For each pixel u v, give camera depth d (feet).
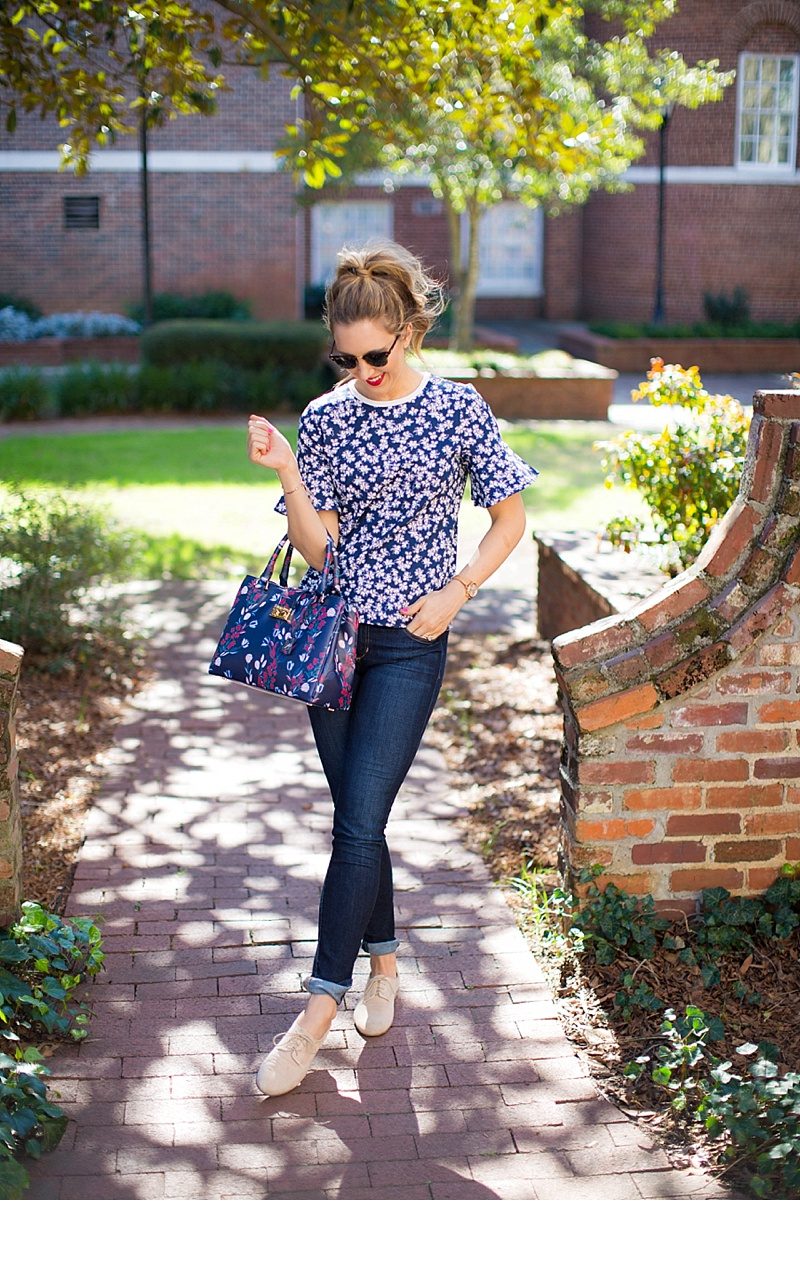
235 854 14.49
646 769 11.78
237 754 17.84
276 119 72.28
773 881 12.17
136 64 21.26
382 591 9.78
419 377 9.86
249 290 74.59
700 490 17.28
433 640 9.96
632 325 77.15
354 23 18.70
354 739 9.87
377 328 9.21
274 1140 9.52
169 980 11.75
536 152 20.25
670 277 81.92
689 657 11.51
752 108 78.89
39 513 23.91
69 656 21.20
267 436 9.49
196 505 35.27
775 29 77.36
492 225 90.68
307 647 9.54
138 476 39.37
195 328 55.47
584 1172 9.19
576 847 11.94
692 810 11.91
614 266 85.46
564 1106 9.98
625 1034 10.94
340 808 9.90
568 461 42.98
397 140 22.61
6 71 21.53
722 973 11.64
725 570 11.61
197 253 73.82
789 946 11.94
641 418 54.75
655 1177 9.14
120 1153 9.32
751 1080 10.16
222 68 71.20
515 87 19.48
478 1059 10.59
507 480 9.78
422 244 89.51
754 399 11.59
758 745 11.80
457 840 14.93
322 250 88.38
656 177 81.00
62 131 71.77
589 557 20.02
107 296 73.97
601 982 11.60
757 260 80.64
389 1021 10.94
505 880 13.78
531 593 27.09
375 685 9.89
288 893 13.52
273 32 19.58
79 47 20.97
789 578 11.43
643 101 41.68
